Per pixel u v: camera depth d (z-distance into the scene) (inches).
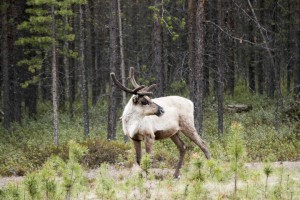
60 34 1813.5
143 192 664.4
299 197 609.6
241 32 2106.3
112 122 1827.0
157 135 900.0
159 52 1775.3
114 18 1813.5
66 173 516.1
